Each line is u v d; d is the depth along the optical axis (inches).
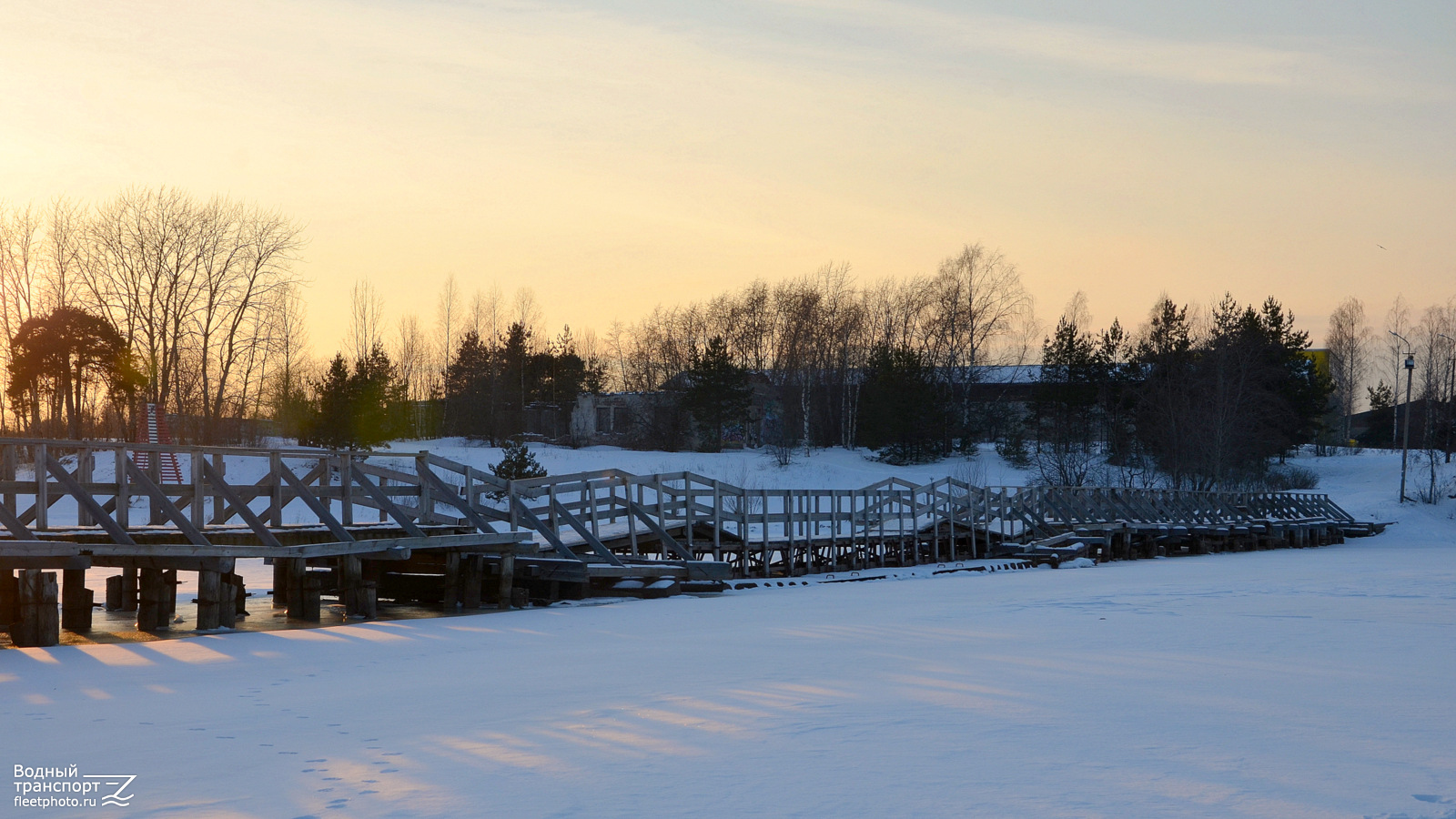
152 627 587.8
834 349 3238.2
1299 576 935.0
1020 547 1269.7
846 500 2207.2
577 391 3371.1
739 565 980.6
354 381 2363.4
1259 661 415.8
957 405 2970.0
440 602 781.3
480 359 3393.2
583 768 244.8
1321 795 215.2
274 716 321.4
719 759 251.9
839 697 336.5
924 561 1204.5
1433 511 2354.8
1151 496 1649.9
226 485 595.5
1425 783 225.0
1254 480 2506.2
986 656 433.7
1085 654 437.1
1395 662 410.3
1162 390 2564.0
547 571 772.6
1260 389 2591.0
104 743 284.7
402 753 264.7
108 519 542.0
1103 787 222.5
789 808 209.5
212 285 2513.5
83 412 2593.5
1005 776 232.2
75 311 2194.9
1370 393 4313.5
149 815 211.3
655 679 383.9
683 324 3496.6
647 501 1936.5
